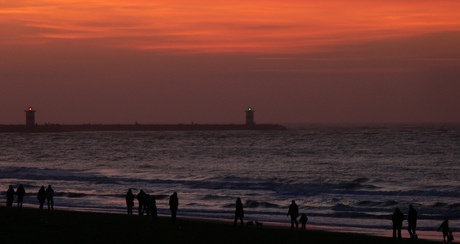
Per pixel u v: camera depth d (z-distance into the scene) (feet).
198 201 451.94
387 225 339.57
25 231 219.00
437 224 340.80
